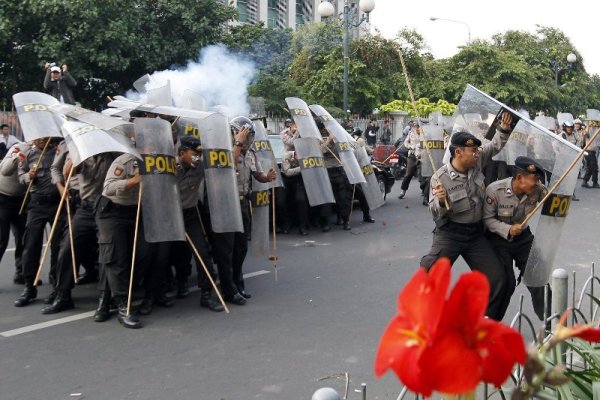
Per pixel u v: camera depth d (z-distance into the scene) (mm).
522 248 5082
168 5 19953
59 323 5887
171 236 5805
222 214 6078
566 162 4945
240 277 6805
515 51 35188
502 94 30781
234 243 6641
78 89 19594
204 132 6129
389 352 1372
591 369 2791
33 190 6461
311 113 10359
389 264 8359
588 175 17531
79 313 6191
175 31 20438
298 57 26125
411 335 1358
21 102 6691
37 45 17422
